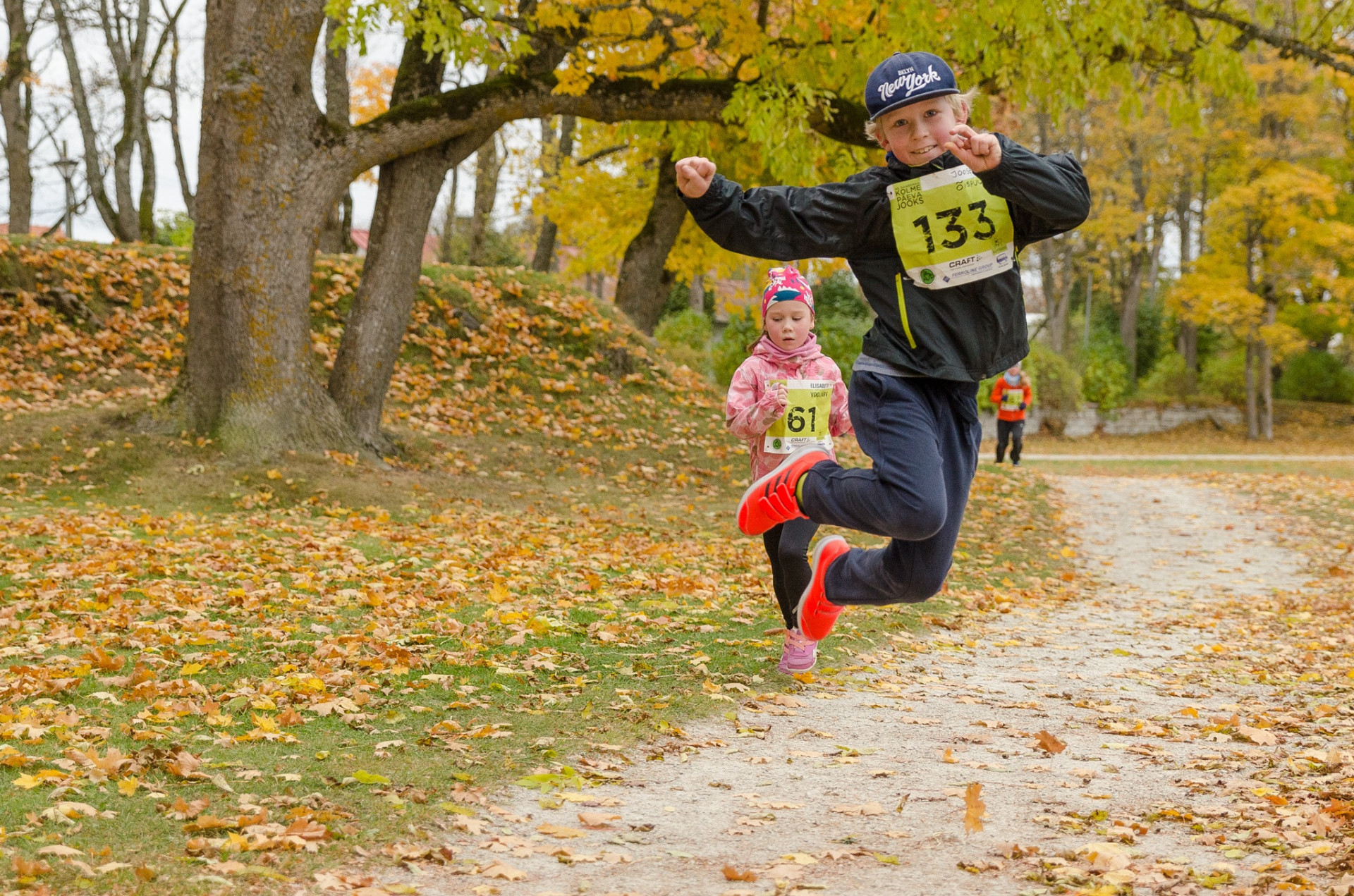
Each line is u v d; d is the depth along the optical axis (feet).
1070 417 133.59
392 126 44.45
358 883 10.40
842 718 18.31
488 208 99.96
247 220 43.24
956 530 13.62
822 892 10.57
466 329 64.90
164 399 45.16
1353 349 195.00
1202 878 10.99
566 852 11.57
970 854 11.81
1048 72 44.57
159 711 16.15
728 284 165.48
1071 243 146.10
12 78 83.51
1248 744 17.34
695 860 11.56
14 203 84.99
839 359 85.92
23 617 23.13
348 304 65.57
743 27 46.03
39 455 42.22
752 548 38.09
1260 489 65.98
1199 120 49.08
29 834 11.10
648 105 47.26
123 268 64.64
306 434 44.47
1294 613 33.65
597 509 45.01
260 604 24.80
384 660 19.89
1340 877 10.88
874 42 46.65
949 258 12.63
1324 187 118.01
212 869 10.41
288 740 15.05
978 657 25.03
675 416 62.08
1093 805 13.83
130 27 94.17
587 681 19.48
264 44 42.42
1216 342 171.12
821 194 12.82
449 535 36.52
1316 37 50.21
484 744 15.48
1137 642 28.09
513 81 45.78
